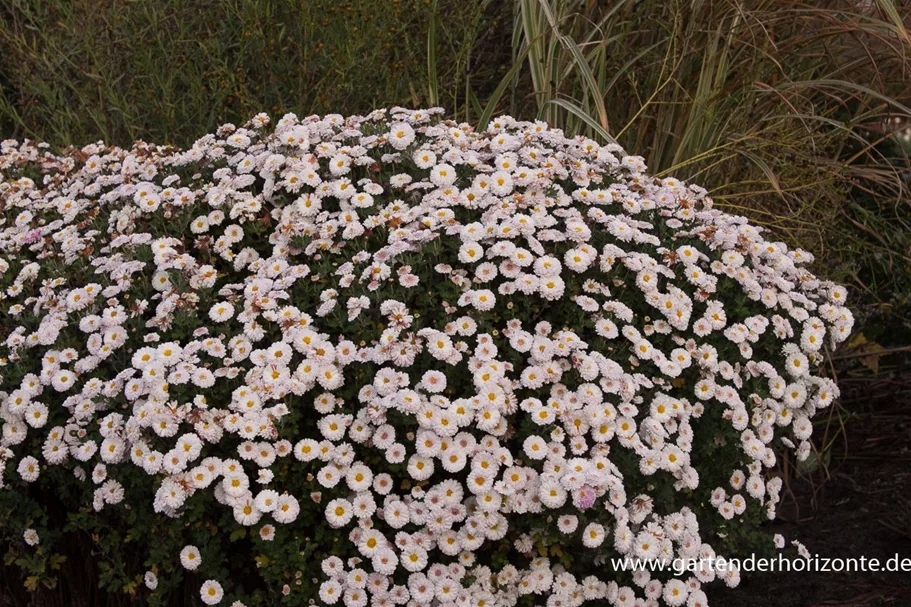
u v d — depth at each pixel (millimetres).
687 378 2820
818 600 3211
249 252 2996
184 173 3357
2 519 2654
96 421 2613
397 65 4383
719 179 4574
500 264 2689
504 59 5285
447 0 4773
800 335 2986
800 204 4512
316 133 3238
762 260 3125
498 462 2453
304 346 2564
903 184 4281
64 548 2859
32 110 4820
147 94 4422
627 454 2588
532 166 3133
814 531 3654
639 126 4578
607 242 2908
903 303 4441
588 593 2562
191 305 2744
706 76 4285
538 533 2488
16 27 4992
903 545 3512
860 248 4688
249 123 3604
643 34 4820
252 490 2539
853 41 4562
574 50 4102
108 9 4668
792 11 4180
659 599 2756
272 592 2514
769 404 2850
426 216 2889
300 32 4461
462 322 2594
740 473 2809
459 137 3236
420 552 2441
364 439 2480
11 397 2660
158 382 2508
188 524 2484
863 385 4438
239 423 2436
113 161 3594
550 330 2678
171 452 2387
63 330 2822
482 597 2496
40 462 2695
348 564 2479
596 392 2559
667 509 2650
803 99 4574
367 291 2699
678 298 2789
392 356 2504
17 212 3447
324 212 2965
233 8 4438
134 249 2973
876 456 4117
